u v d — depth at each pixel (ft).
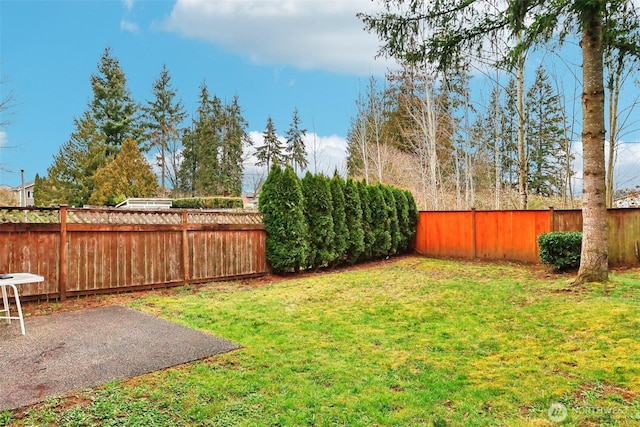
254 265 29.35
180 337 14.43
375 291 23.16
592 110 21.44
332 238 33.06
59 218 20.63
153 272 24.04
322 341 14.20
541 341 13.82
